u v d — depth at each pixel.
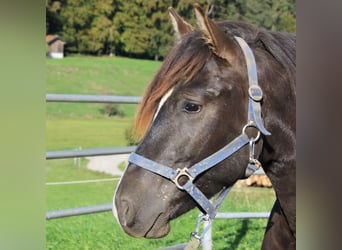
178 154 1.87
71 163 10.33
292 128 2.00
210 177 1.91
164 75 1.88
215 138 1.87
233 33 2.05
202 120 1.86
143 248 4.27
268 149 2.00
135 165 1.91
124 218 1.87
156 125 1.89
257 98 1.89
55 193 7.47
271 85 1.95
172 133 1.87
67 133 15.13
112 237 4.56
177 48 1.93
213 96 1.86
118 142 13.96
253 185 7.35
